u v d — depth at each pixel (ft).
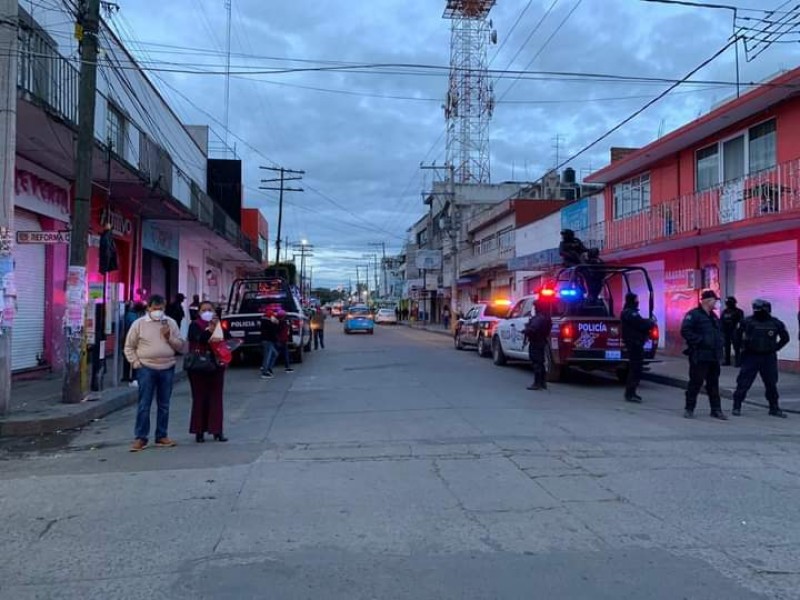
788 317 53.62
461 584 13.64
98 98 52.13
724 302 60.85
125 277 66.03
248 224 168.04
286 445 27.02
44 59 39.19
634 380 39.14
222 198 127.75
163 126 76.07
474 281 154.92
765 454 25.25
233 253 116.16
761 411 36.04
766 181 52.75
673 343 68.54
